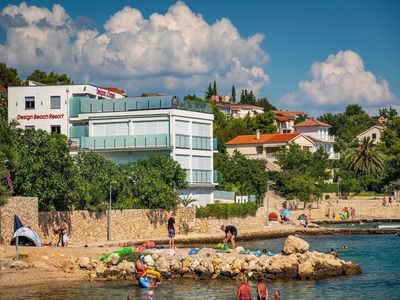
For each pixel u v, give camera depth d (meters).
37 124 96.25
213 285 49.38
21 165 64.31
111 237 72.88
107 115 92.56
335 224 119.56
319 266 53.38
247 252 56.03
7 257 52.31
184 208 84.56
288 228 100.00
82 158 76.25
